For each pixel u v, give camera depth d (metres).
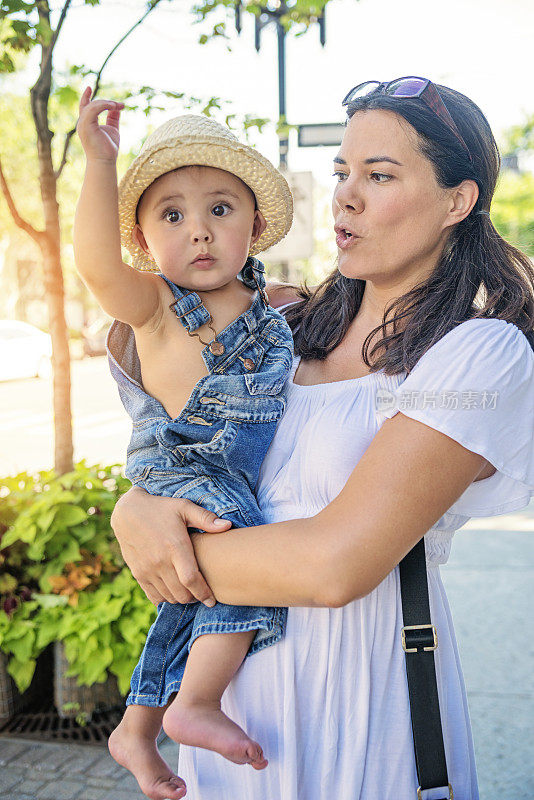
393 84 1.53
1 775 3.29
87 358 22.98
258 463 1.62
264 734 1.51
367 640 1.48
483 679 4.00
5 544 3.67
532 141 14.35
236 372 1.63
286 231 1.80
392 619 1.49
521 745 3.42
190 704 1.46
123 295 1.53
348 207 1.55
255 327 1.68
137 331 1.63
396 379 1.52
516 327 1.49
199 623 1.51
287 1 4.80
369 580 1.32
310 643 1.49
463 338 1.42
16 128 13.56
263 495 1.62
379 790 1.46
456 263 1.56
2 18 3.59
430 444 1.34
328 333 1.73
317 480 1.53
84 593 3.66
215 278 1.62
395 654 1.49
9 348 17.38
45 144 3.85
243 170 1.62
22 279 25.39
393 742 1.46
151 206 1.64
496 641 4.41
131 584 3.66
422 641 1.46
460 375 1.38
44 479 4.19
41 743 3.52
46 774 3.30
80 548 3.80
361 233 1.54
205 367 1.62
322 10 4.54
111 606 3.54
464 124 1.55
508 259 1.61
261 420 1.60
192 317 1.61
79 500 3.78
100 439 11.09
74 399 15.38
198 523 1.50
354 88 1.60
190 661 1.51
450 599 5.04
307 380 1.71
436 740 1.44
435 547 1.56
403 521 1.32
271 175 1.65
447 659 1.57
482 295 1.59
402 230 1.53
